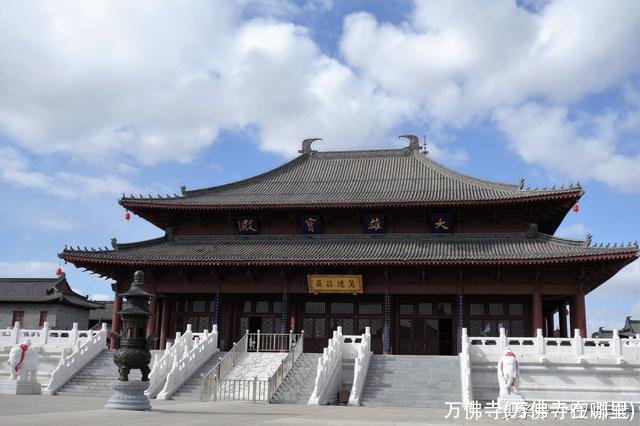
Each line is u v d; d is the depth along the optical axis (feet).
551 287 168.66
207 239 197.57
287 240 192.75
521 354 133.90
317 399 118.01
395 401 122.31
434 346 176.86
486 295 176.86
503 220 184.55
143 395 88.58
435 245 178.91
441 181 204.64
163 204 191.21
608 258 156.25
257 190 210.18
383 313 175.63
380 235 188.03
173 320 192.95
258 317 188.03
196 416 78.48
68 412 79.77
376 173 217.97
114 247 187.32
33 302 276.21
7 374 153.38
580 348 133.69
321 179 217.36
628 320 300.61
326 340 182.09
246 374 136.77
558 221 197.67
